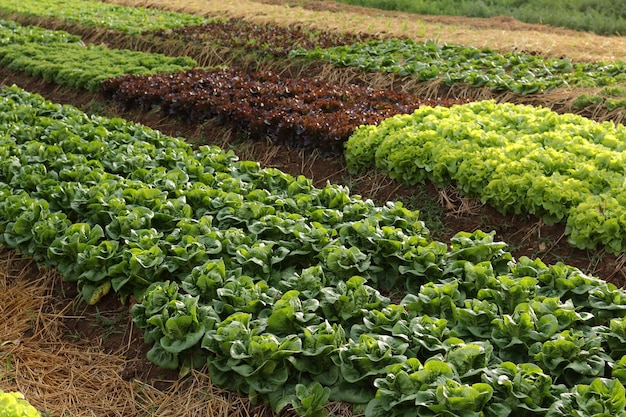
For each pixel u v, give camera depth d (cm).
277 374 506
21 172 809
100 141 916
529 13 2033
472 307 550
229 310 561
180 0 2200
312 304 557
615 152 799
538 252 720
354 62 1314
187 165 849
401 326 526
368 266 623
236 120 1053
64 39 1694
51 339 618
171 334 535
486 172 788
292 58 1400
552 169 778
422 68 1246
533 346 513
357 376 494
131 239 652
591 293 571
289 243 653
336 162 953
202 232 673
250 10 1941
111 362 585
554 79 1174
